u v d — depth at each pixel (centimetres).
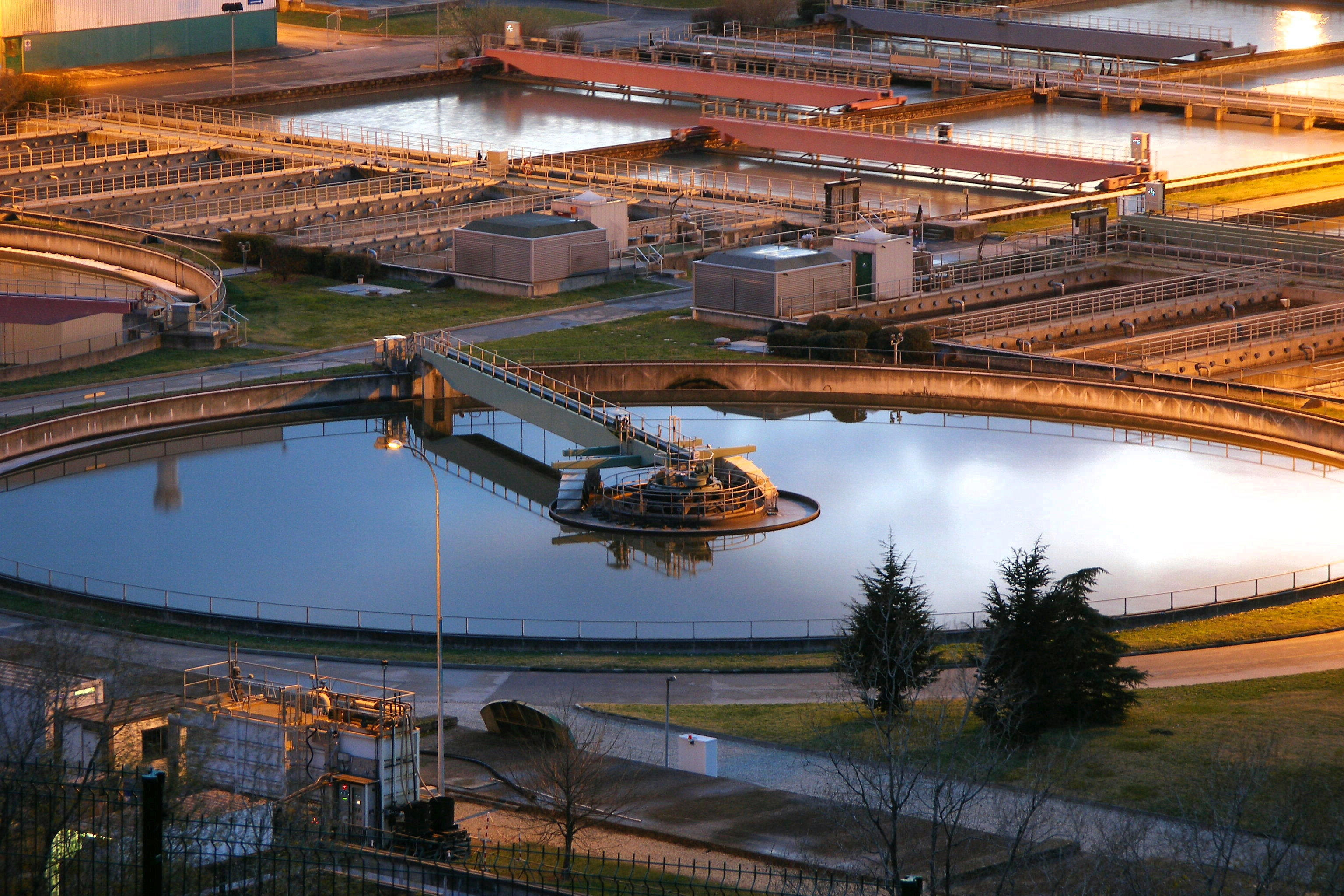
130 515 12256
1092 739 7994
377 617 10456
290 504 12581
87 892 5125
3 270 19012
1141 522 12131
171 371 15138
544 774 7200
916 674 8288
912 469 13412
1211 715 8325
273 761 6944
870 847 6562
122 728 6688
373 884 5772
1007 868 5897
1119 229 19938
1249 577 11069
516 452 14100
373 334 16438
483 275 18162
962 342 15875
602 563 11538
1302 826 6531
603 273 18438
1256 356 15862
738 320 16762
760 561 11556
